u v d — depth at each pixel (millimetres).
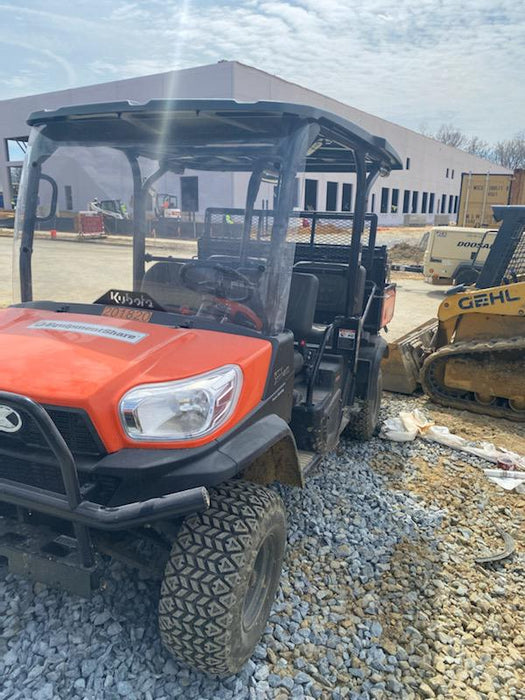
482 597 3082
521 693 2479
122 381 2156
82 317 2779
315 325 4371
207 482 2068
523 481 4445
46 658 2359
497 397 6230
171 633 2154
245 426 2395
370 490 4113
